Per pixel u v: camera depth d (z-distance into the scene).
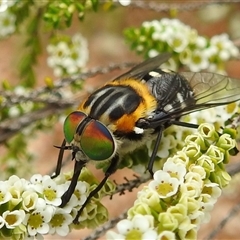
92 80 0.24
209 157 0.12
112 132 0.12
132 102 0.12
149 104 0.12
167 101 0.13
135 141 0.12
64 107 0.16
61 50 0.17
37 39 0.16
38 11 0.16
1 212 0.11
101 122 0.12
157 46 0.15
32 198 0.11
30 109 0.16
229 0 0.16
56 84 0.15
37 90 0.15
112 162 0.12
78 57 0.17
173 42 0.15
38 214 0.11
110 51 0.27
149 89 0.13
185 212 0.11
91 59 0.27
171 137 0.13
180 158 0.12
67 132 0.12
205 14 0.24
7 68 0.23
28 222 0.11
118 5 0.16
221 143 0.12
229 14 0.24
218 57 0.16
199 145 0.12
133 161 0.13
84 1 0.15
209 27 0.25
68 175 0.12
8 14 0.16
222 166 0.12
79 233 0.21
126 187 0.12
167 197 0.11
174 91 0.13
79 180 0.12
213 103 0.13
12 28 0.16
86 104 0.12
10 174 0.16
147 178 0.13
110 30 0.26
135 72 0.13
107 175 0.12
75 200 0.12
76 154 0.12
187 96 0.13
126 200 0.23
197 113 0.13
